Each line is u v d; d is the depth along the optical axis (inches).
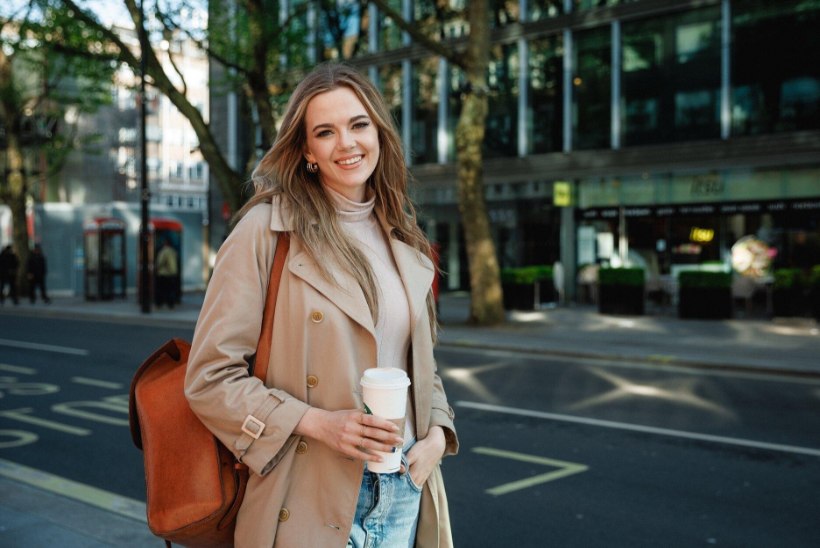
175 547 159.6
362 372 73.5
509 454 263.1
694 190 829.2
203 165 3294.8
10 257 1017.5
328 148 76.0
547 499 214.4
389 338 77.9
